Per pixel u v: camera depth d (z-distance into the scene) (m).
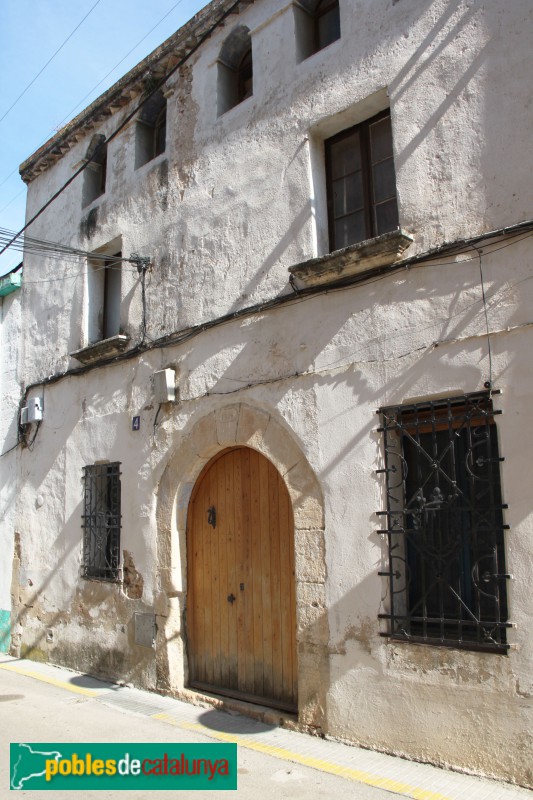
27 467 9.87
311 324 5.98
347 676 5.29
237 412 6.54
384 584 5.15
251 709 6.10
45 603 9.05
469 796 4.23
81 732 5.88
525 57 4.88
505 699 4.42
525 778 4.27
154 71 8.38
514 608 4.45
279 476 6.40
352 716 5.22
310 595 5.63
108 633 7.84
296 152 6.44
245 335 6.60
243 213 6.90
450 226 5.15
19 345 10.48
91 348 8.45
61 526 8.96
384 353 5.39
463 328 4.94
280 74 6.74
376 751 5.04
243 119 7.09
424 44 5.51
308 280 5.97
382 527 5.23
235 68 7.80
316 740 5.38
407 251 5.37
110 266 8.60
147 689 7.18
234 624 6.64
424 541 5.02
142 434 7.73
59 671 8.33
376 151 6.10
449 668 4.71
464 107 5.19
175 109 8.07
